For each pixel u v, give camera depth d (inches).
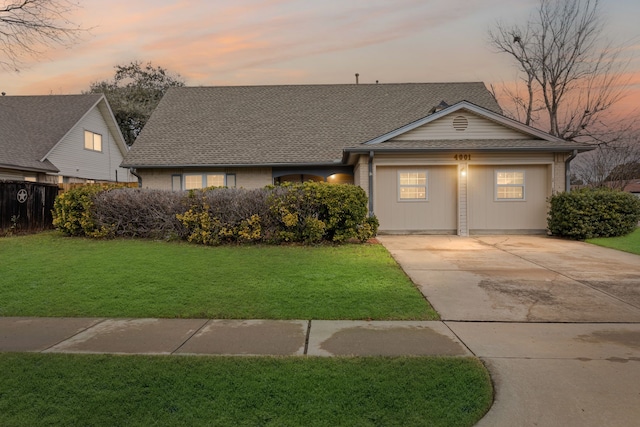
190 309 198.8
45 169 700.0
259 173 646.5
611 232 464.1
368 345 155.1
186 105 777.6
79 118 828.0
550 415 106.4
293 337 163.6
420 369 131.0
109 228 436.1
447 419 103.7
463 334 168.1
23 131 765.3
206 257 331.6
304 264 306.0
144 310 198.2
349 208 402.6
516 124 526.3
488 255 364.2
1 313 194.9
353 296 222.1
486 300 219.6
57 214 460.4
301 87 825.5
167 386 119.1
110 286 240.8
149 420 102.0
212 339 161.3
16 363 135.3
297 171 643.5
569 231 474.9
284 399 112.2
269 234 406.9
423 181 533.3
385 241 464.1
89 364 134.5
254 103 779.4
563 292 235.3
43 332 169.8
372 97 783.1
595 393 117.6
